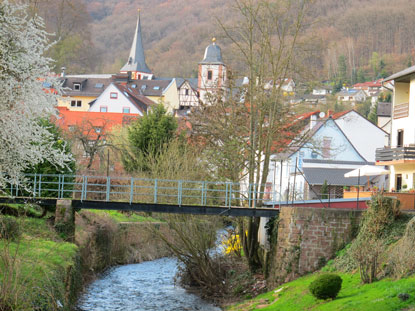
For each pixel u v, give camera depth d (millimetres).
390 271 19609
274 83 29031
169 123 45312
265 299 23266
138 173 36375
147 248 39719
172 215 28797
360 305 17031
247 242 29547
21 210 27891
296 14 28969
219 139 31812
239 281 27844
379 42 166625
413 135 38031
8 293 15070
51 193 30500
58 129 32938
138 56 162000
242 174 31203
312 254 24906
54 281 18766
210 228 28859
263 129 30547
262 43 29078
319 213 24953
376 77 160375
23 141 16000
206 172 31656
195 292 28781
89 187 38094
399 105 40469
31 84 15266
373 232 22688
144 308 24984
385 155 39500
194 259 28656
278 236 25766
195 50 162375
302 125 32250
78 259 25812
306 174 55688
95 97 113062
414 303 16203
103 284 30141
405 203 29453
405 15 166375
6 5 15156
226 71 30938
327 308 18000
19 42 15117
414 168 37375
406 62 161125
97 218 36000
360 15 167625
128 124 57469
